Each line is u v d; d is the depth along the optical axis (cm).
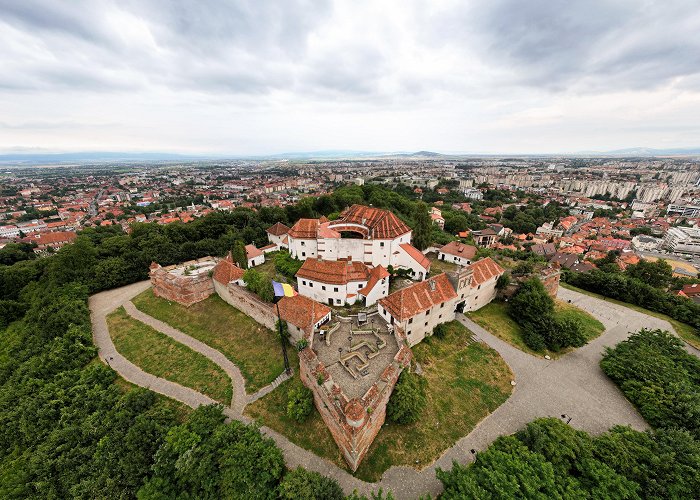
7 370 5891
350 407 3444
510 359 5606
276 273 8075
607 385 5150
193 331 6275
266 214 12550
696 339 6669
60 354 5694
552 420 4081
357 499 3122
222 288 6975
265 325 6031
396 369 4309
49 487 3856
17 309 7819
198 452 3656
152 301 7431
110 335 6366
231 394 4759
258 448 3669
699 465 3447
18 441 4609
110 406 4647
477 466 3438
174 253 9669
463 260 8956
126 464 3766
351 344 4984
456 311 6700
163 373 5288
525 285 6950
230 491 3406
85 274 8206
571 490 3186
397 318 5172
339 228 8119
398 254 7775
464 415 4453
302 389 4434
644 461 3625
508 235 16100
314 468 3781
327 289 6362
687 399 4338
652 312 7775
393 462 3828
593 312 7675
